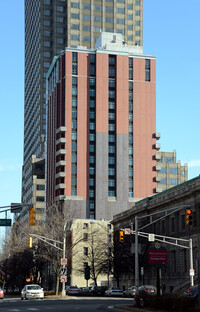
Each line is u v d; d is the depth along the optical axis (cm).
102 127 14662
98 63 15000
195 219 7319
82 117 14650
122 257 8650
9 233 12406
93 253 10281
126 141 14725
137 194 14512
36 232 8944
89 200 14188
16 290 12019
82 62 14988
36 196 18275
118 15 19475
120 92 14962
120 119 14812
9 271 10994
